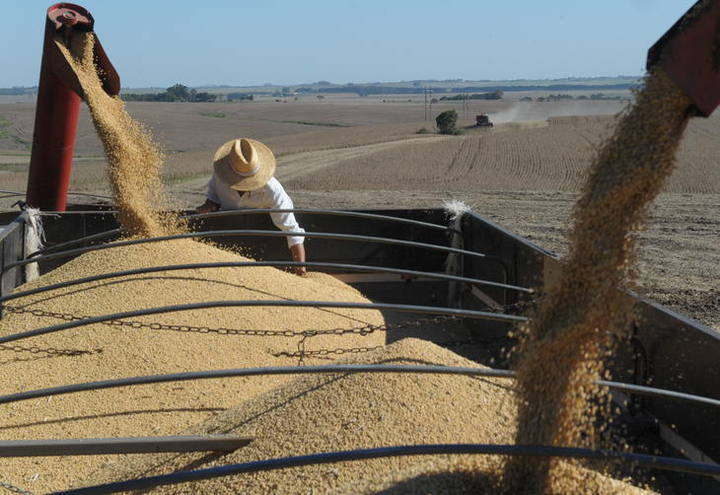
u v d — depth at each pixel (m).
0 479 3.74
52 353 4.91
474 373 2.96
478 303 6.56
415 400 3.25
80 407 4.37
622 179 2.37
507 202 21.05
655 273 11.40
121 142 6.39
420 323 6.59
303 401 3.38
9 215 8.29
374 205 20.55
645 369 3.74
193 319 5.24
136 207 6.39
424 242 7.61
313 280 6.78
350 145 46.66
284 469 2.93
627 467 3.40
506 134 50.28
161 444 2.98
